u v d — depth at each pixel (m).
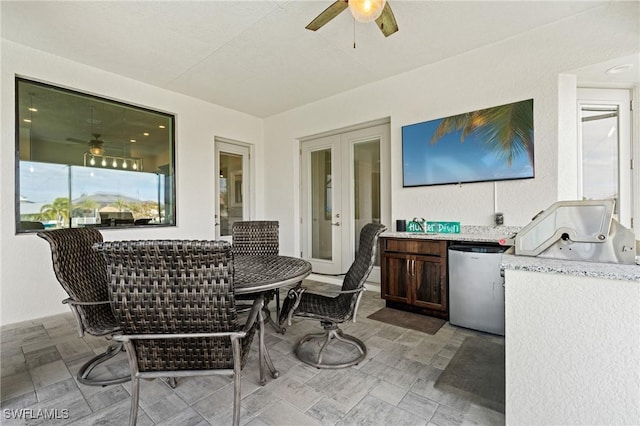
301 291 1.90
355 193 4.19
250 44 2.84
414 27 2.58
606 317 1.03
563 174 2.55
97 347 2.21
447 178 3.11
